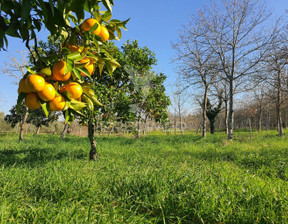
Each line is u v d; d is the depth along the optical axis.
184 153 7.32
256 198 3.06
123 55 5.85
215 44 13.20
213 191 3.22
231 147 8.97
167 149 8.37
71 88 1.17
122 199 3.08
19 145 9.22
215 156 6.93
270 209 2.79
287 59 12.77
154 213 2.86
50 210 2.56
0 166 4.82
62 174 4.05
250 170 5.33
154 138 14.73
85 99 1.32
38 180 3.67
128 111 5.74
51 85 1.08
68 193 3.06
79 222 2.32
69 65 1.10
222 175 4.29
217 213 2.69
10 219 2.23
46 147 8.54
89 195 3.10
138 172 4.07
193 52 14.15
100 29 1.34
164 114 6.70
